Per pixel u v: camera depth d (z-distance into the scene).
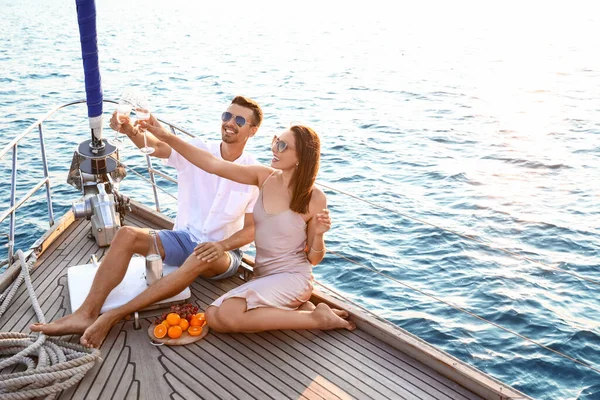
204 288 4.33
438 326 6.82
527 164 13.47
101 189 4.81
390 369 3.55
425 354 3.58
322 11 59.69
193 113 17.78
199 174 4.24
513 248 8.96
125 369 3.47
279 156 3.70
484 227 9.70
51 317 3.95
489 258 8.55
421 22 51.09
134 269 4.21
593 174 12.78
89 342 3.54
